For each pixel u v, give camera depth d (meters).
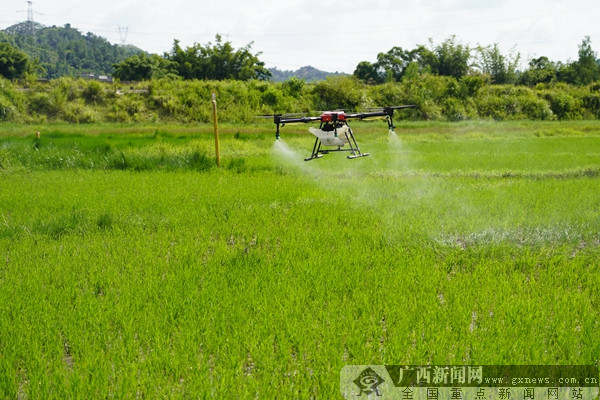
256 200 12.72
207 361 5.32
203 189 13.95
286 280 7.31
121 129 34.16
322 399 4.63
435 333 5.74
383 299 6.72
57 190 13.70
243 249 9.15
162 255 8.67
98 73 146.75
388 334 5.88
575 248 9.24
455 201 12.45
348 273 7.59
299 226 10.37
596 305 6.80
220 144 23.38
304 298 6.71
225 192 13.55
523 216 10.98
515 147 25.61
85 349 5.38
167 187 14.23
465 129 36.69
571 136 32.50
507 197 12.80
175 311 6.28
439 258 8.59
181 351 5.33
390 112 8.77
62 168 17.69
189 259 8.33
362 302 6.59
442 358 5.23
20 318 6.05
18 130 33.00
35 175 16.36
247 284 7.16
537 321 6.02
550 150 24.23
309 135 29.53
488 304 6.58
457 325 5.90
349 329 5.86
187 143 23.11
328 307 6.40
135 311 6.28
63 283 7.27
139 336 5.67
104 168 17.88
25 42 159.75
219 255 8.51
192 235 9.85
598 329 5.90
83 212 10.95
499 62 69.69
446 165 18.95
